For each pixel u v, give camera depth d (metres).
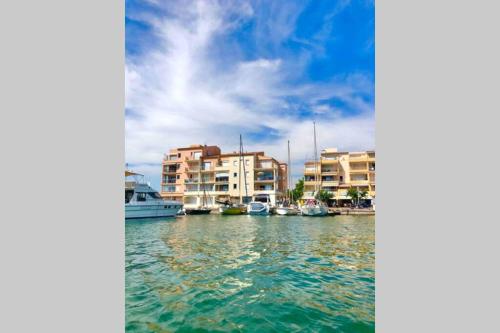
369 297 6.43
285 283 7.44
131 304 6.04
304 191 51.72
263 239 15.29
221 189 54.69
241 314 5.57
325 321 5.27
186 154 58.41
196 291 6.83
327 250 12.05
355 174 50.47
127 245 13.45
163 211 32.94
